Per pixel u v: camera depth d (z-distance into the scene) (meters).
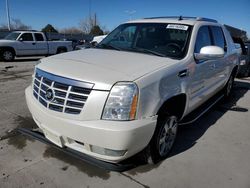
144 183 3.15
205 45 4.56
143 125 2.87
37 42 16.48
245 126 5.12
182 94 3.69
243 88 8.67
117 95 2.79
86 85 2.84
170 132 3.66
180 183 3.20
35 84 3.46
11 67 12.12
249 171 3.53
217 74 5.29
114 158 2.94
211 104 5.79
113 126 2.76
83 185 3.06
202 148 4.09
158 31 4.27
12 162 3.44
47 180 3.11
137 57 3.58
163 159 3.68
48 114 3.05
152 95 3.01
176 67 3.47
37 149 3.78
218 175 3.40
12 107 5.50
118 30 4.77
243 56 10.13
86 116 2.84
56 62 3.38
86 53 3.85
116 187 3.05
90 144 2.90
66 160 3.53
